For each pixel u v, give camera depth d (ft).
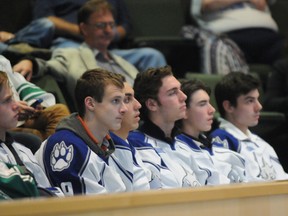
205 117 18.07
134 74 22.80
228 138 19.51
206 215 11.44
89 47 22.63
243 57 27.48
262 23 29.66
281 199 12.77
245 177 18.83
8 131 15.60
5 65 17.83
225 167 18.38
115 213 10.21
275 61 28.50
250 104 20.15
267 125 23.77
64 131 14.49
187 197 11.14
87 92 14.87
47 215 9.53
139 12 28.19
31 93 17.75
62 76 20.63
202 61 26.96
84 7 22.72
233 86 20.16
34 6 25.07
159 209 10.75
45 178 14.52
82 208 9.84
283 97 26.22
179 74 26.99
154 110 17.08
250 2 29.99
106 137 15.17
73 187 14.06
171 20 28.66
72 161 14.14
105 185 14.46
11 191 13.41
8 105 14.10
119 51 24.26
